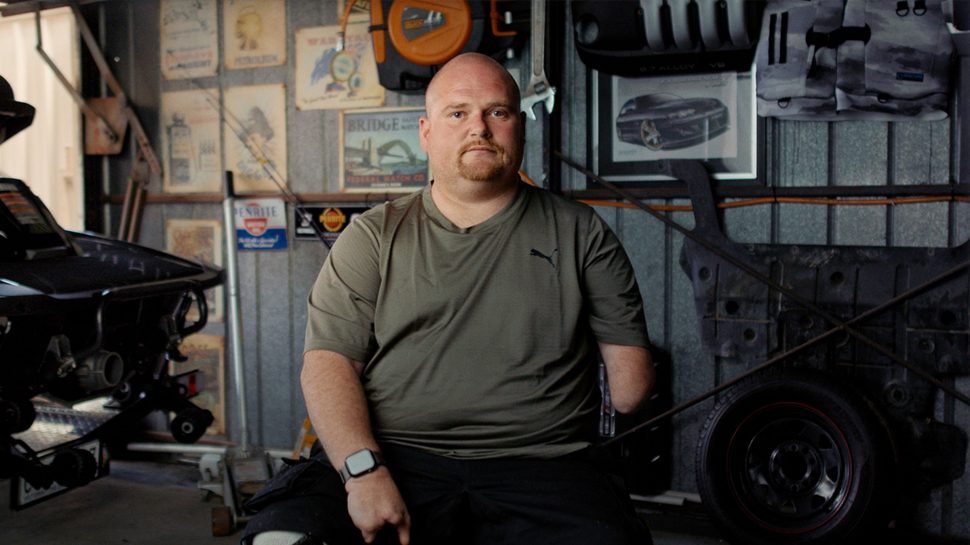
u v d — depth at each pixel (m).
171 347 3.44
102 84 4.40
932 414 3.15
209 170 4.22
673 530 3.32
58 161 4.47
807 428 3.08
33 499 3.13
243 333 4.17
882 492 2.93
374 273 1.87
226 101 4.16
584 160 3.58
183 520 3.52
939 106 3.04
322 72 3.98
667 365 3.51
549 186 3.55
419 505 1.75
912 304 3.05
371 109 3.91
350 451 1.69
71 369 2.96
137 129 4.28
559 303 1.84
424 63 3.52
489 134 1.83
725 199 3.40
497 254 1.84
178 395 3.50
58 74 4.18
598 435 3.41
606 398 3.39
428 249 1.85
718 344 3.33
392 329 1.83
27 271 2.91
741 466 3.13
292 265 4.10
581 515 1.68
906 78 3.05
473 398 1.82
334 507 1.69
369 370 1.88
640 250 3.54
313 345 1.86
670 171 3.38
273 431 4.19
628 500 1.82
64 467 3.08
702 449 3.13
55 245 3.16
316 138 4.02
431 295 1.82
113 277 3.09
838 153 3.25
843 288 3.14
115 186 4.44
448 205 1.91
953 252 3.00
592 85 3.54
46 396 3.06
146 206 4.37
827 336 3.09
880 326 3.10
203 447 4.26
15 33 4.50
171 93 4.27
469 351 1.81
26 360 2.87
